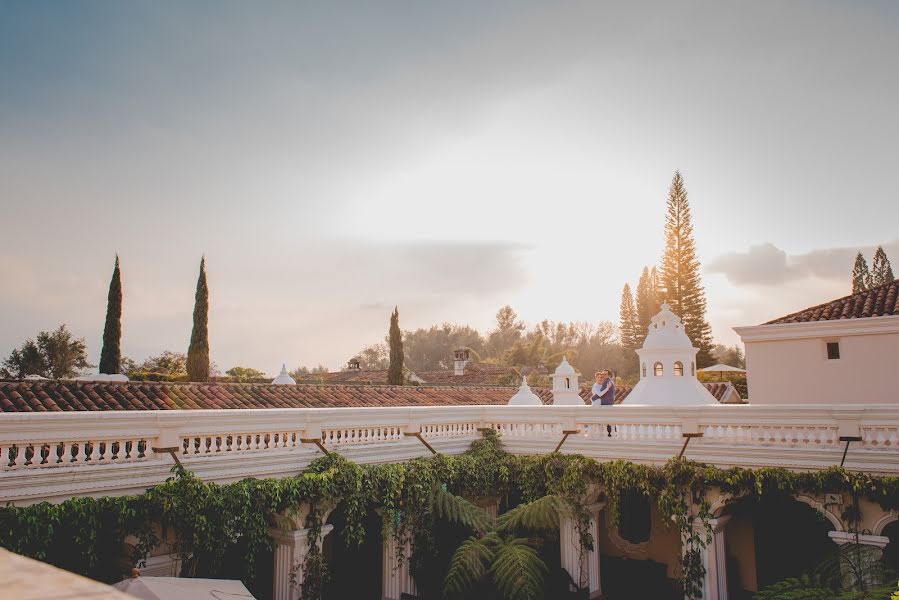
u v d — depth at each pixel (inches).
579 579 615.5
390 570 587.8
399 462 590.2
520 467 647.8
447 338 4197.8
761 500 530.6
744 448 535.5
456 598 557.6
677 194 1957.4
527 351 2856.8
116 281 1057.5
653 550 760.3
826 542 676.1
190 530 429.1
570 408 637.3
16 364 1733.5
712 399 745.0
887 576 453.1
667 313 756.0
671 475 557.0
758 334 738.8
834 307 740.7
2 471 358.6
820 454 501.7
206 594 315.9
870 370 667.4
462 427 682.2
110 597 46.6
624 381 1998.0
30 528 355.6
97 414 396.2
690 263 1931.6
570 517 611.8
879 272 2231.8
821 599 447.5
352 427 566.6
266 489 470.6
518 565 548.7
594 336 3422.7
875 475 474.9
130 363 1553.9
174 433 438.3
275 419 503.5
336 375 2107.5
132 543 417.7
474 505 632.4
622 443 601.6
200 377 1113.4
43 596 45.1
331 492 515.2
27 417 367.6
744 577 711.7
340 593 679.7
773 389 725.3
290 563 509.0
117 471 403.9
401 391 1059.9
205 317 1130.0
